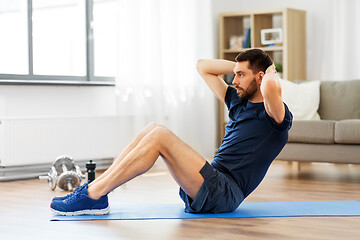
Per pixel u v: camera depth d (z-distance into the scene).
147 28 5.86
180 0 6.25
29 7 5.33
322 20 6.73
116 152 5.63
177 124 6.17
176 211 3.27
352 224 2.94
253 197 3.85
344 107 5.34
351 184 4.53
